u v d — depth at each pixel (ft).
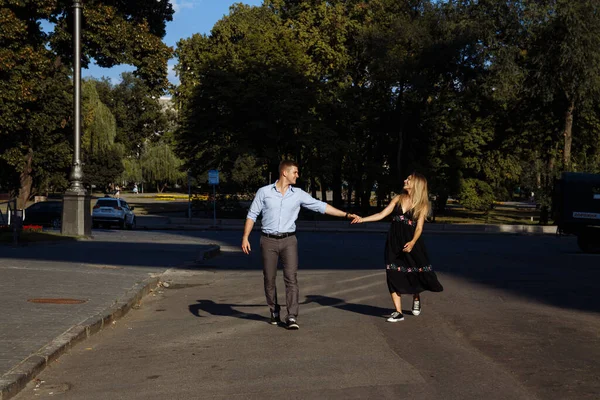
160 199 282.56
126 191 400.88
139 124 359.87
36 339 24.03
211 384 19.47
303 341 25.34
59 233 80.38
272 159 141.18
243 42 154.61
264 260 27.91
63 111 129.80
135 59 106.22
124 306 32.22
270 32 159.02
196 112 144.36
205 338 26.35
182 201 264.93
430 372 20.57
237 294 40.06
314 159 149.38
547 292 40.14
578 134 164.14
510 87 143.95
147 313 33.14
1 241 67.77
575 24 135.74
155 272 47.96
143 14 109.60
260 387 19.03
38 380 20.17
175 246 73.87
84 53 104.47
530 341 25.26
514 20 145.89
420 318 30.35
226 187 155.12
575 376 20.13
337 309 33.24
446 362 21.86
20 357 21.31
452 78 153.99
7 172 140.67
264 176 161.38
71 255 58.23
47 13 100.07
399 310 29.45
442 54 145.59
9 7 103.45
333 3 172.65
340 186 171.53
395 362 21.85
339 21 163.53
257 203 27.78
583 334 26.71
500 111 165.99
